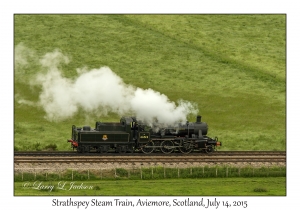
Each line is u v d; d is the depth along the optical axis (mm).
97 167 53094
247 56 110875
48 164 53125
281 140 76125
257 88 95188
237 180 53062
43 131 77125
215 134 78625
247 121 83375
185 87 94438
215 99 90188
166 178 53125
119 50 108625
